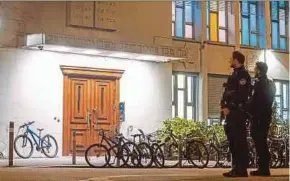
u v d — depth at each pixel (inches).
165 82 924.6
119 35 878.4
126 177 363.3
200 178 344.2
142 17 902.4
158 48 860.0
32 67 800.9
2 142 774.5
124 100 882.8
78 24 839.7
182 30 965.8
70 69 832.9
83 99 845.8
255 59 1034.1
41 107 805.9
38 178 424.5
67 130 828.0
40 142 799.7
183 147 690.2
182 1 970.7
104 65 865.5
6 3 784.9
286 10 1087.0
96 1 858.1
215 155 717.3
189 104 960.9
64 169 563.2
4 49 780.6
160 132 813.2
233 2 1018.7
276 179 333.7
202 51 970.1
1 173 482.0
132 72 893.2
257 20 1058.7
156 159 664.4
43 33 800.3
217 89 985.5
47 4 817.5
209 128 804.6
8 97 781.9
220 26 1011.3
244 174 355.3
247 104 361.7
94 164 630.5
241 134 356.8
